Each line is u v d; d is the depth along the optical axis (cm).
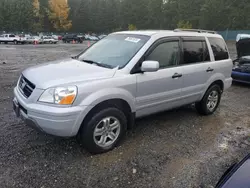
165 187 304
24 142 387
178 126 481
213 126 492
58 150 370
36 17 7244
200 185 310
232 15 5531
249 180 233
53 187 293
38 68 386
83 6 8019
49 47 3219
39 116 323
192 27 6238
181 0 6438
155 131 453
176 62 451
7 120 464
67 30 7706
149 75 399
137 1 7769
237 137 449
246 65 867
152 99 412
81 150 374
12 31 6744
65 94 319
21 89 368
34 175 312
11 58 1631
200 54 498
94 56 436
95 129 352
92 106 336
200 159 368
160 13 7375
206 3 5869
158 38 420
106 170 330
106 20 8150
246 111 601
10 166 326
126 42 429
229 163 361
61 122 317
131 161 353
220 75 536
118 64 392
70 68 378
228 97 731
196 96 498
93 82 342
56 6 7375
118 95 360
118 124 377
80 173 321
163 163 352
